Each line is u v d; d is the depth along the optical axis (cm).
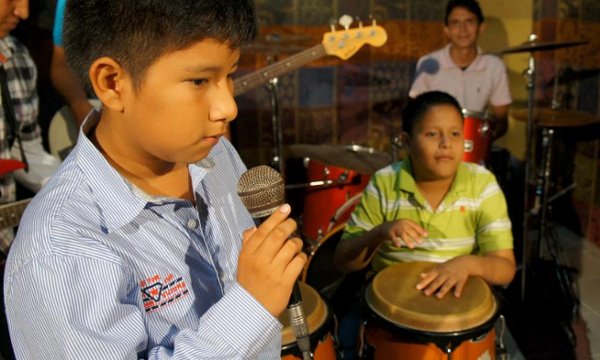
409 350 166
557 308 298
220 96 75
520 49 317
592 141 354
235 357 76
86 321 73
